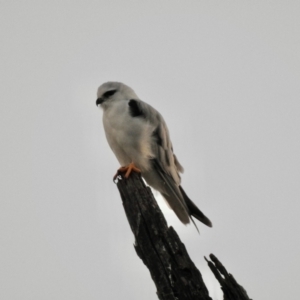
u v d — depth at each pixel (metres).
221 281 7.36
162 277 7.77
